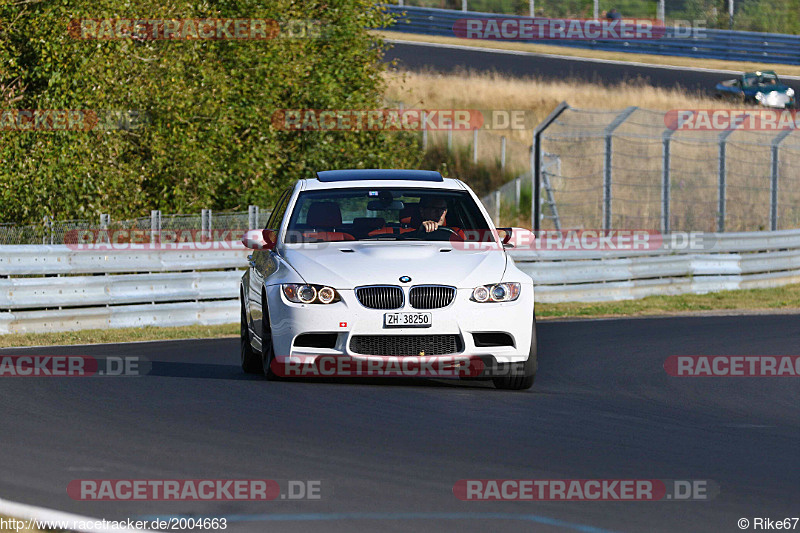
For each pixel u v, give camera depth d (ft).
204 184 255.50
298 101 290.35
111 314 179.63
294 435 78.95
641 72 534.78
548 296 226.17
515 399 98.89
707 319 195.72
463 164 408.26
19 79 238.48
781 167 409.08
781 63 573.33
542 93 473.26
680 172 403.54
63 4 227.40
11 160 224.12
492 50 573.33
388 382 107.04
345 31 294.46
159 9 247.70
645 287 241.35
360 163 294.46
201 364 125.80
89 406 91.20
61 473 66.08
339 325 97.19
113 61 233.14
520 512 58.08
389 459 71.20
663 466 71.00
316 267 100.22
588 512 58.39
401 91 458.50
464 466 69.46
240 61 271.90
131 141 254.06
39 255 172.76
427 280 98.27
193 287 191.31
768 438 83.51
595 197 386.73
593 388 111.55
